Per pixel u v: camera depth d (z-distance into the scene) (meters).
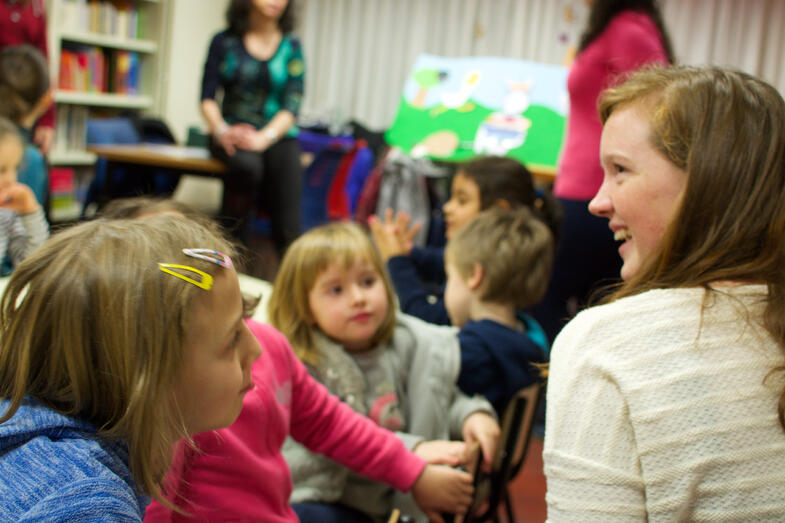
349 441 1.18
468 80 4.88
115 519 0.57
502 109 4.66
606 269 2.77
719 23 5.61
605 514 0.78
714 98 0.81
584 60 2.59
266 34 4.09
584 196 2.66
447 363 1.46
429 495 1.21
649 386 0.78
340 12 6.72
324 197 5.18
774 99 0.81
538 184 4.25
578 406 0.82
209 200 6.45
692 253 0.82
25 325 0.63
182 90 6.23
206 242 0.71
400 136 4.75
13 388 0.63
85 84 5.36
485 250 1.59
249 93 4.12
